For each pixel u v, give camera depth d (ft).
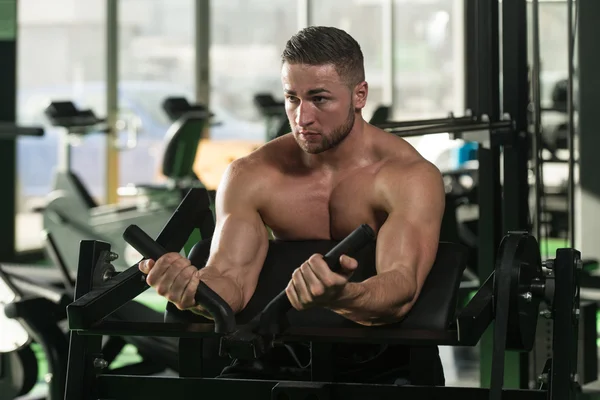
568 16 11.76
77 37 30.86
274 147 8.03
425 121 10.57
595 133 23.56
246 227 7.77
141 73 32.99
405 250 7.20
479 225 11.68
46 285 12.23
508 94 11.05
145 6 32.89
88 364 7.34
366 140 7.73
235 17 35.27
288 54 7.16
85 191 25.00
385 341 6.48
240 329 6.53
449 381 15.65
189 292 6.51
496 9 11.29
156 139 33.37
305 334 6.57
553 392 6.71
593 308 14.84
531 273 6.93
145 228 24.27
